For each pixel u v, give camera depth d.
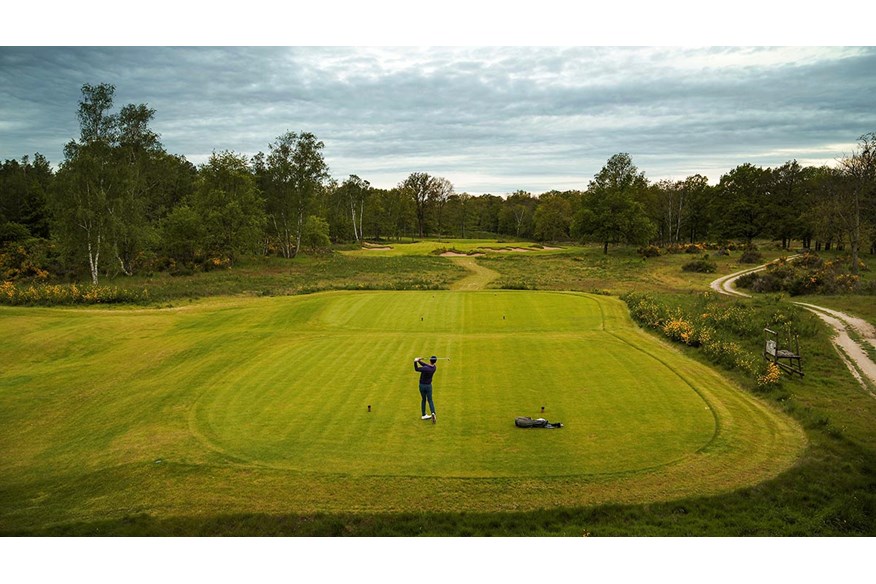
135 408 19.11
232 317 37.88
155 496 12.79
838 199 73.69
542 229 142.38
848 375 20.97
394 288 52.72
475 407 17.56
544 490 12.52
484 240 150.38
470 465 13.62
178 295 51.72
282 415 17.34
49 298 46.72
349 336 29.56
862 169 61.41
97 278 61.00
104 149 59.03
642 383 19.88
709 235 114.69
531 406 17.58
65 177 57.84
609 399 18.17
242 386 20.67
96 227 59.66
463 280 66.50
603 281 62.81
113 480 13.64
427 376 16.14
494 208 195.62
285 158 86.25
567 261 90.50
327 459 14.12
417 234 170.38
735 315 31.83
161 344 30.28
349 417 16.92
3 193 110.50
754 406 17.77
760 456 14.03
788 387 19.56
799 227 92.94
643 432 15.38
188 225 75.44
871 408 17.52
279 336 30.28
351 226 145.88
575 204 146.25
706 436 15.06
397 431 15.73
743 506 11.98
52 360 28.98
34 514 12.36
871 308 33.75
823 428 15.71
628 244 112.69
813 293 46.53
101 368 25.73
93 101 58.59
